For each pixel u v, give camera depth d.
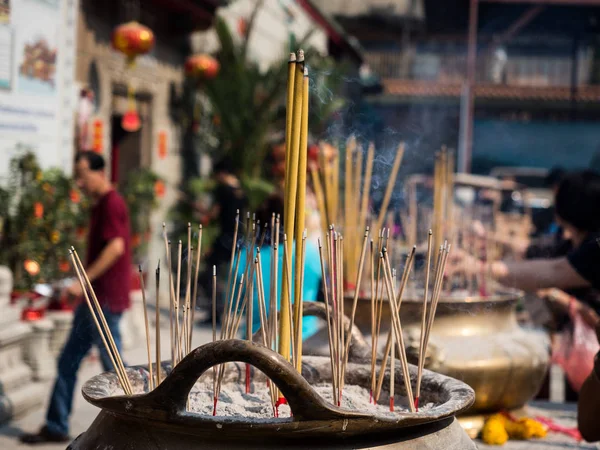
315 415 1.01
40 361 4.32
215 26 8.15
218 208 6.90
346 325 1.54
